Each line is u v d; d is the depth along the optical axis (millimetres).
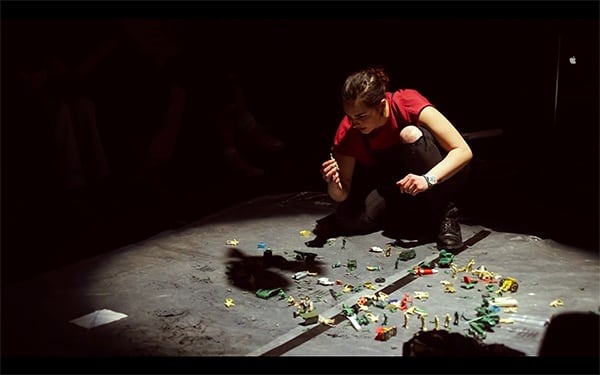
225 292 3857
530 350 3127
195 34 6676
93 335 3404
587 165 6016
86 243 4766
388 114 4297
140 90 6488
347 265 4195
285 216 5160
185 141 6703
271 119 7570
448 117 7391
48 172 5879
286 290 3873
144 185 6055
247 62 7270
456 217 4465
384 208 4730
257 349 3215
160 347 3268
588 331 2912
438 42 7387
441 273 4031
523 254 4270
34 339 3377
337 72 7664
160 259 4363
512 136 6770
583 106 6336
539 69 6668
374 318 3469
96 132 6047
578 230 4672
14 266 4387
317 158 6742
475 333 3246
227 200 5688
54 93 6027
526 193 5504
